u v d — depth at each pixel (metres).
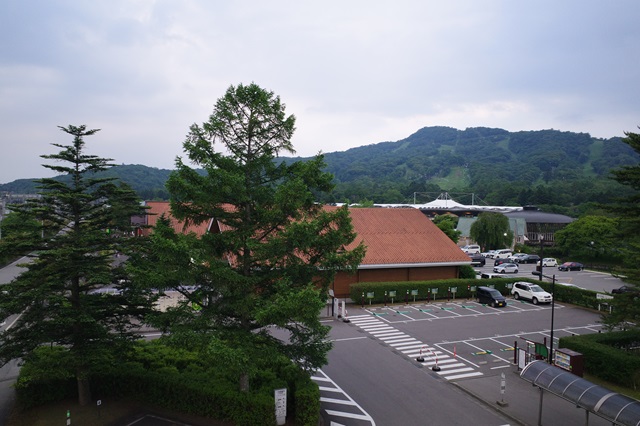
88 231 16.20
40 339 14.93
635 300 21.30
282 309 12.76
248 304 14.13
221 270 13.57
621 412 13.32
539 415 16.41
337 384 19.91
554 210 117.62
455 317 32.31
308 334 15.55
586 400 14.44
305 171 14.80
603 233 63.78
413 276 39.47
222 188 14.13
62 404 17.08
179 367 19.25
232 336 14.49
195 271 13.91
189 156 14.60
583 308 35.88
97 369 17.58
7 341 14.73
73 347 15.58
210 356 13.42
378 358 23.33
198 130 14.67
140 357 19.20
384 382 20.22
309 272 15.30
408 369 21.89
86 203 16.52
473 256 62.41
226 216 15.41
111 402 17.25
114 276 16.00
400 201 170.12
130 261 16.48
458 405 18.06
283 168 15.86
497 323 30.86
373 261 37.28
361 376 20.88
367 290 35.44
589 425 16.38
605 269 58.72
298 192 14.07
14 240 14.89
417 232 42.56
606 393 14.28
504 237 70.62
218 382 16.80
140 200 17.84
